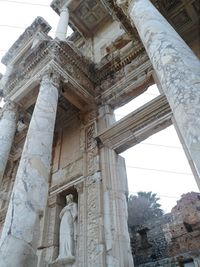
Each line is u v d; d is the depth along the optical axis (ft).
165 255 49.62
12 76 38.45
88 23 54.65
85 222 24.93
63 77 32.04
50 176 34.22
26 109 38.55
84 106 37.81
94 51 48.70
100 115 35.24
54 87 29.55
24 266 15.38
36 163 21.22
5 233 16.74
